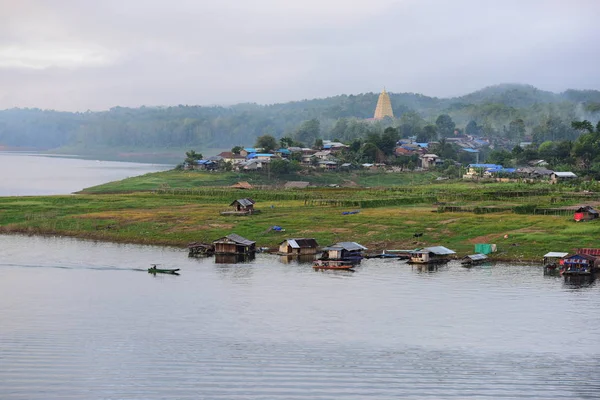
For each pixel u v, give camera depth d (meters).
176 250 175.50
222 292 131.88
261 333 107.50
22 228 199.88
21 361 94.12
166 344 101.88
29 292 131.62
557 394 84.69
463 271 149.12
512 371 92.19
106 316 115.88
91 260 161.38
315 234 182.62
